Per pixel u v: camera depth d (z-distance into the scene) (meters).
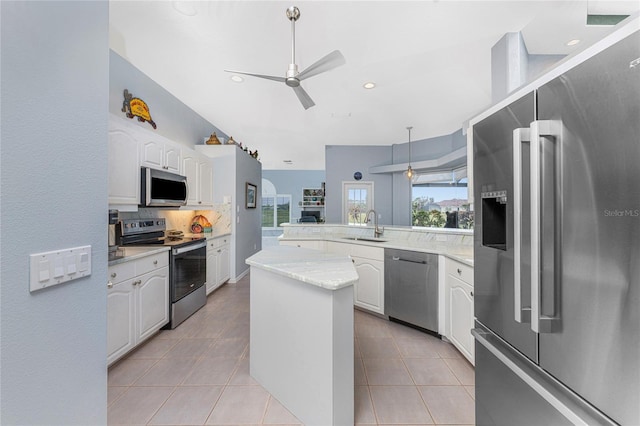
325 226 4.09
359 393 1.75
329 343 1.37
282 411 1.59
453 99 3.65
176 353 2.24
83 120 0.82
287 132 5.35
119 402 1.67
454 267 2.26
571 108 0.80
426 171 6.18
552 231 0.85
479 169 1.31
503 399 1.16
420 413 1.58
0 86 0.61
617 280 0.69
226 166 4.36
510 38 2.20
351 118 4.50
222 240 4.09
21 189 0.65
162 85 3.32
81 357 0.82
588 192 0.76
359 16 2.02
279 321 1.67
